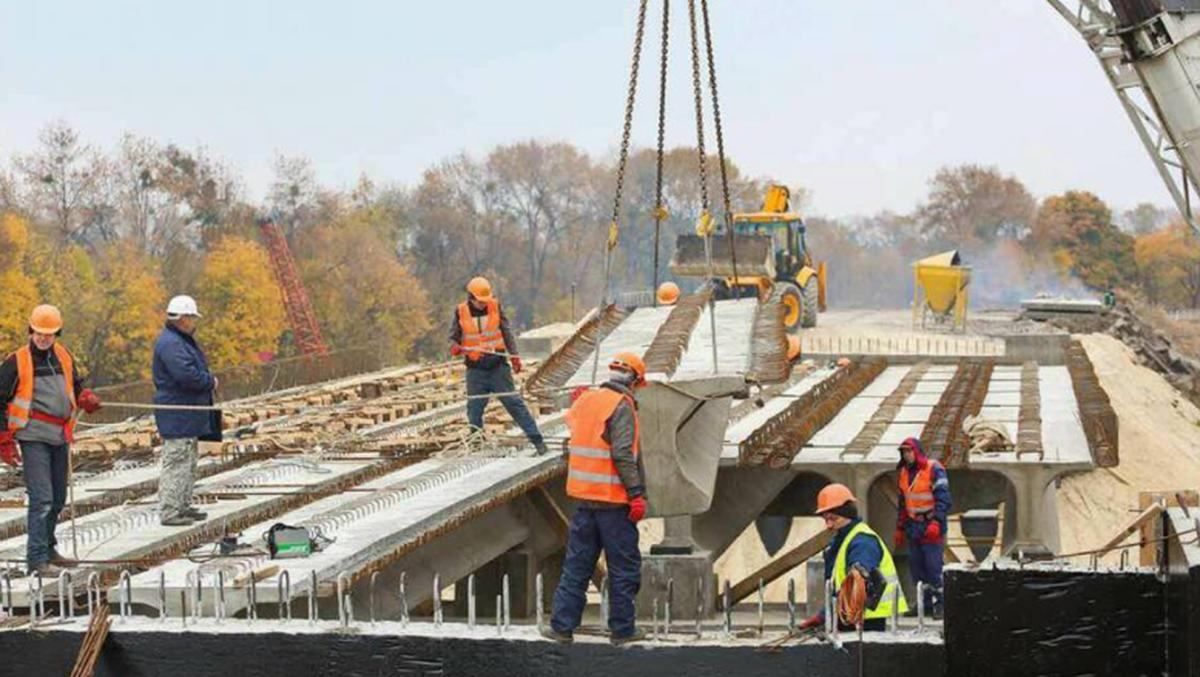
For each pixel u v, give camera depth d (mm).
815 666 12047
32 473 14406
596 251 112125
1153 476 47625
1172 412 57531
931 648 12047
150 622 12336
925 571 18969
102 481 19734
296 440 22375
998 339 62188
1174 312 142750
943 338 62781
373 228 95812
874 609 13547
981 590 12070
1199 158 28016
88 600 13328
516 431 24203
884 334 64812
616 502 12367
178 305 16469
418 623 12516
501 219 107688
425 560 17859
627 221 116875
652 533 34250
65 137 80750
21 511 17656
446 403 29203
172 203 84125
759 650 12047
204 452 21812
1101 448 22453
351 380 39375
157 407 16109
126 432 24203
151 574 13789
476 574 22297
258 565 14047
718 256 49281
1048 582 12055
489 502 17984
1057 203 146625
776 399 30359
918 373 39281
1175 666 11633
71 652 12141
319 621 12602
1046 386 34844
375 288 89438
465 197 107000
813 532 37312
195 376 16375
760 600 12719
